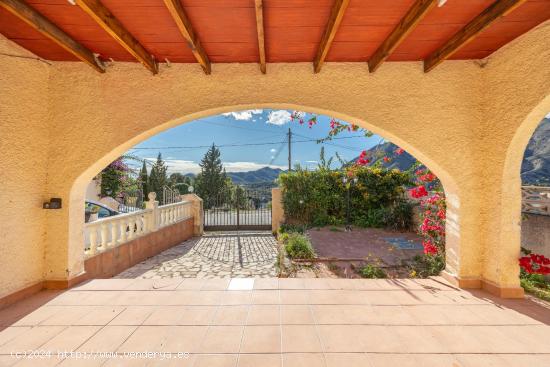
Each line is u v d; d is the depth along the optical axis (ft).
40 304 9.25
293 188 28.22
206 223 31.81
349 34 8.63
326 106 10.67
